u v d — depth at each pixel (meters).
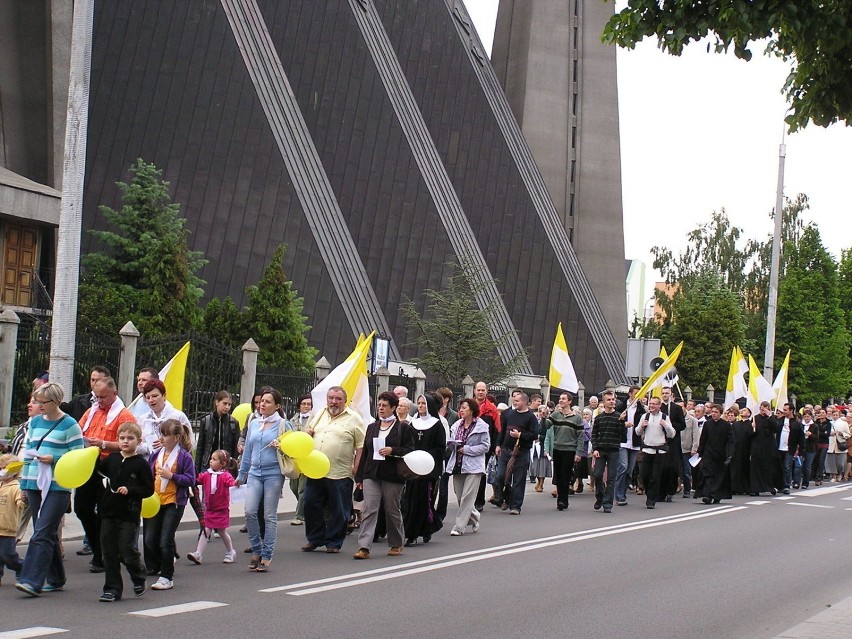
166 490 11.05
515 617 9.99
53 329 14.97
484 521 18.55
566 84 78.75
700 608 10.80
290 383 27.20
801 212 86.06
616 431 20.92
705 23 8.36
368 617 9.71
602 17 79.69
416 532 15.01
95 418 11.43
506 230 67.06
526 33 79.00
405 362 53.91
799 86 9.27
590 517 19.64
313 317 48.28
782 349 72.00
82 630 8.78
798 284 71.94
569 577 12.50
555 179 77.75
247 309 40.19
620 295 78.00
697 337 70.88
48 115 41.34
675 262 88.00
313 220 49.62
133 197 42.53
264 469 12.39
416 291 57.91
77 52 15.20
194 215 47.78
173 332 38.47
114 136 47.62
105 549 10.17
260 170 49.09
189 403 23.78
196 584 11.30
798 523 19.64
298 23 58.31
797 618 10.42
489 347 46.09
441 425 15.22
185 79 49.16
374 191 57.88
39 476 10.31
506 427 20.06
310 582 11.57
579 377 67.81
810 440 29.92
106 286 39.44
